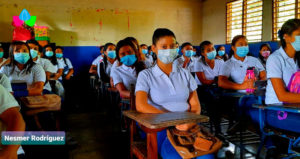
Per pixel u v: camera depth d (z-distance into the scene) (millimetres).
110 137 3215
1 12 6742
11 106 1167
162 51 1672
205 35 8992
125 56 2871
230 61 2939
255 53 6488
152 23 8523
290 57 1938
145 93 1694
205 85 3064
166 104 1757
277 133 1848
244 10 6848
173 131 1476
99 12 7828
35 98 2350
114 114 4184
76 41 7664
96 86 5590
